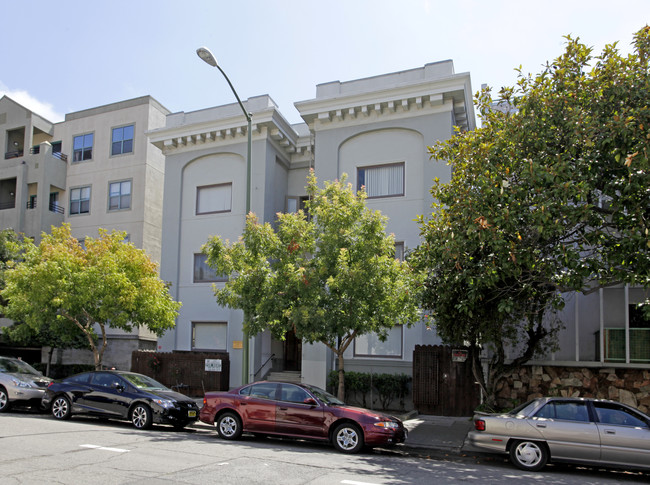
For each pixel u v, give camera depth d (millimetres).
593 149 10672
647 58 10758
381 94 19406
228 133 22531
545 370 15641
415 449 11539
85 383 13898
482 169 11500
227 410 11781
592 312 15680
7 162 28844
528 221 10484
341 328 13016
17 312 18500
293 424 11086
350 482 7719
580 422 9578
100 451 9562
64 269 17125
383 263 13094
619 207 10242
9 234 24891
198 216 23016
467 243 11172
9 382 15258
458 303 12539
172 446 10375
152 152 27000
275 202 23000
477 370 14133
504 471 9492
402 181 19359
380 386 17438
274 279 13430
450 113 18828
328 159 20344
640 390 14672
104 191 27375
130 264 17938
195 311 22297
